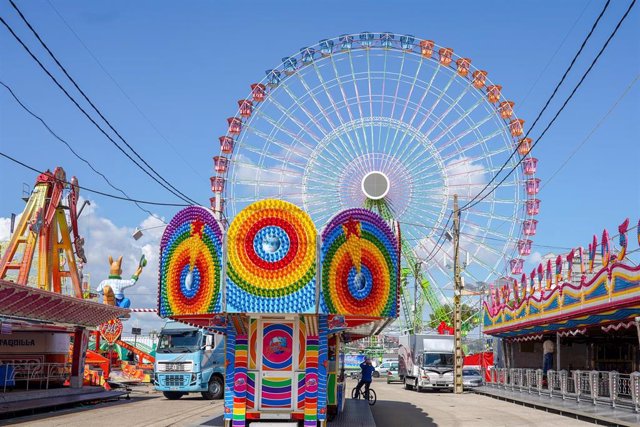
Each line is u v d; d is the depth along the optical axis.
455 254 40.34
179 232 15.32
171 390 29.36
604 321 23.27
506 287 34.81
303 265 14.16
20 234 26.95
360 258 14.89
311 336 14.95
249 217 14.27
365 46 50.12
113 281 47.62
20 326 27.41
